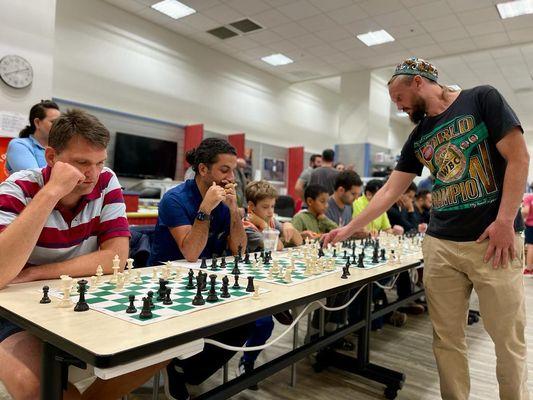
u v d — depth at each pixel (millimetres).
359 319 2248
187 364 1665
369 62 8195
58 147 1156
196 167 1910
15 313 901
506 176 1396
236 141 7926
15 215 1168
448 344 1586
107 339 759
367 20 6234
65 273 1231
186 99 7336
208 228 1743
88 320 869
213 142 1866
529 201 5195
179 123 7223
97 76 6012
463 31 6453
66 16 5633
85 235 1359
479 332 2994
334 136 11406
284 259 1868
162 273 1366
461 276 1551
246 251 1873
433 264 1604
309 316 2287
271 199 2492
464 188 1504
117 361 694
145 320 883
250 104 8680
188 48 7324
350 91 8977
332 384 2020
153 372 1073
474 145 1475
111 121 6223
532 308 3637
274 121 9336
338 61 8195
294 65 8531
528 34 6465
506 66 8211
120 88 6316
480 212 1472
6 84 4121
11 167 2195
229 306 1030
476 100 1480
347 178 3281
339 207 3369
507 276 1420
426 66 1575
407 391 1977
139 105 6594
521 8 5645
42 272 1198
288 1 5762
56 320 860
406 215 4164
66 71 5656
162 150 6863
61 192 1114
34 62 4316
